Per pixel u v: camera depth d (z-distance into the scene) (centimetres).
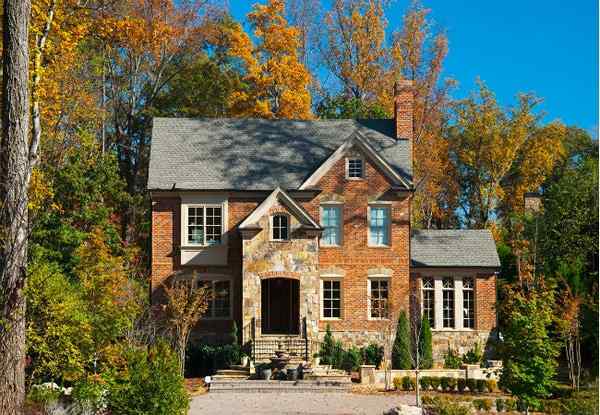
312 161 4194
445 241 4319
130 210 5366
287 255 3788
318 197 4053
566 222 4688
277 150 4253
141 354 2238
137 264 4481
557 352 2744
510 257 5025
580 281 4234
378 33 5866
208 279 3997
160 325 3900
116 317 2553
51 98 3409
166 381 2184
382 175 4072
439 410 2609
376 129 4406
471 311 4191
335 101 5553
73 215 4031
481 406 2888
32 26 2453
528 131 6347
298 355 3666
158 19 5378
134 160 5862
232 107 5484
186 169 4097
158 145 4212
